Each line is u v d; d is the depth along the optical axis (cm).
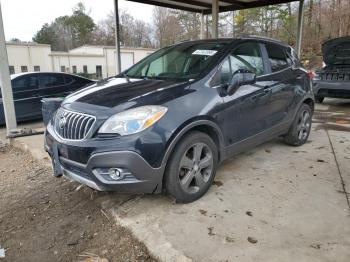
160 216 298
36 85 806
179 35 3772
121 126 273
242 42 394
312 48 2698
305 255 241
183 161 306
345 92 823
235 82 341
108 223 301
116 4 937
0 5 561
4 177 429
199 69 354
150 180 283
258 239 261
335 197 331
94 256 259
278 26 2942
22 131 600
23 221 316
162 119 284
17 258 262
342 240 259
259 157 454
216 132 336
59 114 325
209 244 255
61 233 293
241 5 1050
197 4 1034
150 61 436
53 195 367
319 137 558
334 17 2888
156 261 245
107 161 270
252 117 385
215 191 347
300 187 355
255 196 335
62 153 301
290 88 455
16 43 3412
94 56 3906
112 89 338
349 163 428
